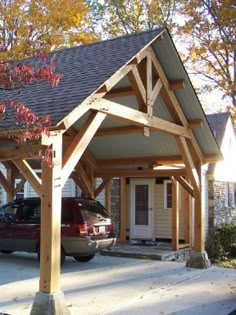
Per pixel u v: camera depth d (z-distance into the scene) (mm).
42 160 6445
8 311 7359
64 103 7449
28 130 5566
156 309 7746
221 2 19594
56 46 18125
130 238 17953
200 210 12055
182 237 17266
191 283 9938
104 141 13703
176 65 10398
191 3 20391
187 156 11594
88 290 9023
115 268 11633
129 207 18125
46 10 17938
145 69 10086
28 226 11945
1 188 20203
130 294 8773
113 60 9070
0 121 6762
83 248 11109
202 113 11422
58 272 7020
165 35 9953
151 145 13469
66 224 11227
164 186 17562
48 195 7016
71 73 9008
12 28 14953
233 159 20891
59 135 7082
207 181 17938
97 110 7980
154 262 12844
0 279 9859
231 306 7988
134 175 14211
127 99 11172
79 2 19062
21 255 13367
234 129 21234
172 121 11633
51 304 6809
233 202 20750
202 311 7652
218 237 16969
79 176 14273
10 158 7199
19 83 5348
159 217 17625
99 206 12039
